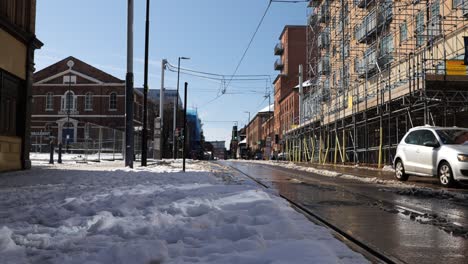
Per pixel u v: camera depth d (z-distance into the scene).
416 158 14.47
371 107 25.70
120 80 66.69
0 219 6.60
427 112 18.78
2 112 16.77
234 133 105.12
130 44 21.86
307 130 42.47
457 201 9.95
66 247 4.99
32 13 18.78
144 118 24.42
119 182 12.46
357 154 29.80
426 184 14.15
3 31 16.38
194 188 10.59
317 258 4.33
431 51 21.48
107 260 4.38
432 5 24.05
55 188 10.77
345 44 35.88
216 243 5.13
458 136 13.91
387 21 29.12
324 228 6.27
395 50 27.31
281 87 77.19
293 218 7.01
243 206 7.74
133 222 6.24
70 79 67.12
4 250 4.77
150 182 12.46
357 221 7.34
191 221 6.30
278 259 4.30
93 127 39.28
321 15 42.97
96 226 5.94
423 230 6.60
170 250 4.76
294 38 77.44
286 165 30.56
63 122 66.25
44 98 66.88
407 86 20.45
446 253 5.24
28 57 18.69
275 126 82.75
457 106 20.39
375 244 5.67
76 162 29.97
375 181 15.34
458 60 19.27
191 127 83.31
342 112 31.97
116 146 39.06
